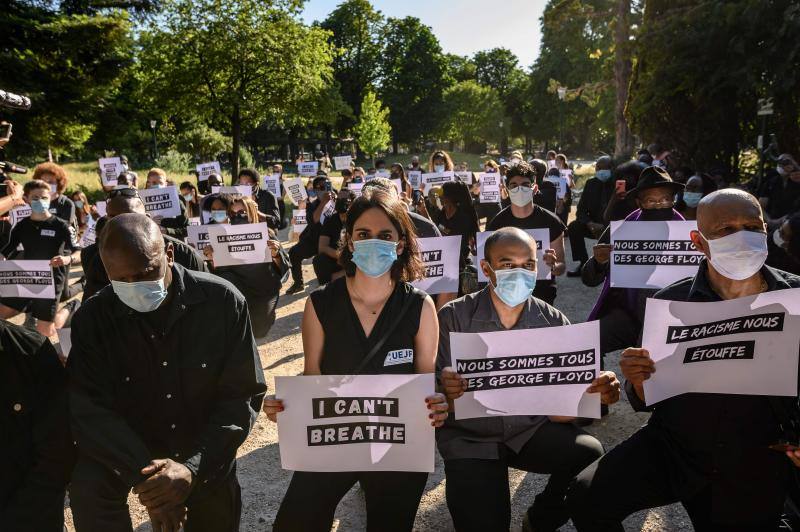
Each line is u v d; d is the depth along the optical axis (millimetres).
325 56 31578
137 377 2223
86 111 26203
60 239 6363
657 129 17172
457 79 96625
